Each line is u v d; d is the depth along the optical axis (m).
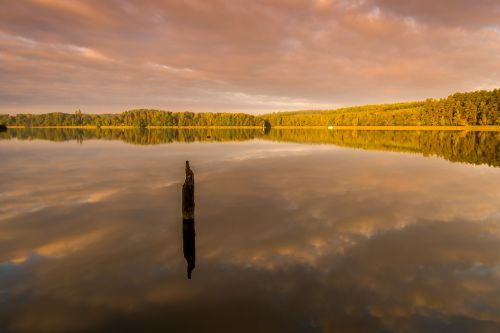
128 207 19.61
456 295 9.62
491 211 18.48
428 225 16.06
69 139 95.56
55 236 14.68
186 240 14.15
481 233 14.90
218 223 16.47
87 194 22.95
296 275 10.93
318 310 8.95
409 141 78.75
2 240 14.16
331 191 23.86
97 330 8.23
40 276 10.95
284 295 9.70
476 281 10.45
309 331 8.09
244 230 15.45
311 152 54.22
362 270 11.27
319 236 14.62
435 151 53.97
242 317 8.69
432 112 146.75
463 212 18.34
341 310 8.93
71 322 8.54
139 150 58.62
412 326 8.20
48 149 60.22
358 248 13.22
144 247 13.44
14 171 33.16
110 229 15.66
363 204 20.12
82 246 13.52
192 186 14.59
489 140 76.56
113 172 32.78
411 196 22.17
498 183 26.69
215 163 39.94
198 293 9.85
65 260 12.16
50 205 19.94
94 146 68.12
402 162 40.31
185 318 8.67
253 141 86.81
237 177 29.95
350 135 116.38
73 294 9.85
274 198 21.75
